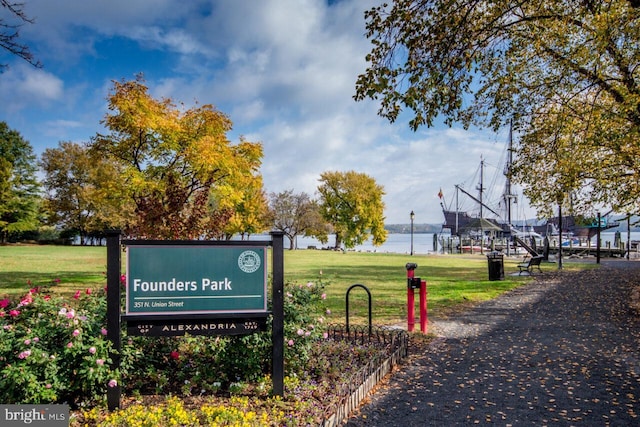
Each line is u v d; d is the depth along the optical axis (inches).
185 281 173.3
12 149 2158.0
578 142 442.9
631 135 389.4
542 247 1572.3
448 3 282.8
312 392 186.7
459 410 182.1
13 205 2038.6
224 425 146.0
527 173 518.0
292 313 205.2
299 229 2284.7
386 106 284.8
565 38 399.9
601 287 595.2
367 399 194.2
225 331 177.0
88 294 211.5
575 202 524.1
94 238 2273.6
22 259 1075.3
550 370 235.3
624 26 331.3
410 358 259.6
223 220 422.6
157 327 171.0
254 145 645.9
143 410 158.6
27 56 288.8
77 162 2149.4
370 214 2314.2
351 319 382.6
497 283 669.9
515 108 466.9
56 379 155.2
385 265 1088.2
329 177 2352.4
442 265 1095.0
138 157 607.5
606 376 224.8
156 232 392.5
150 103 584.7
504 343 294.7
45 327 163.8
